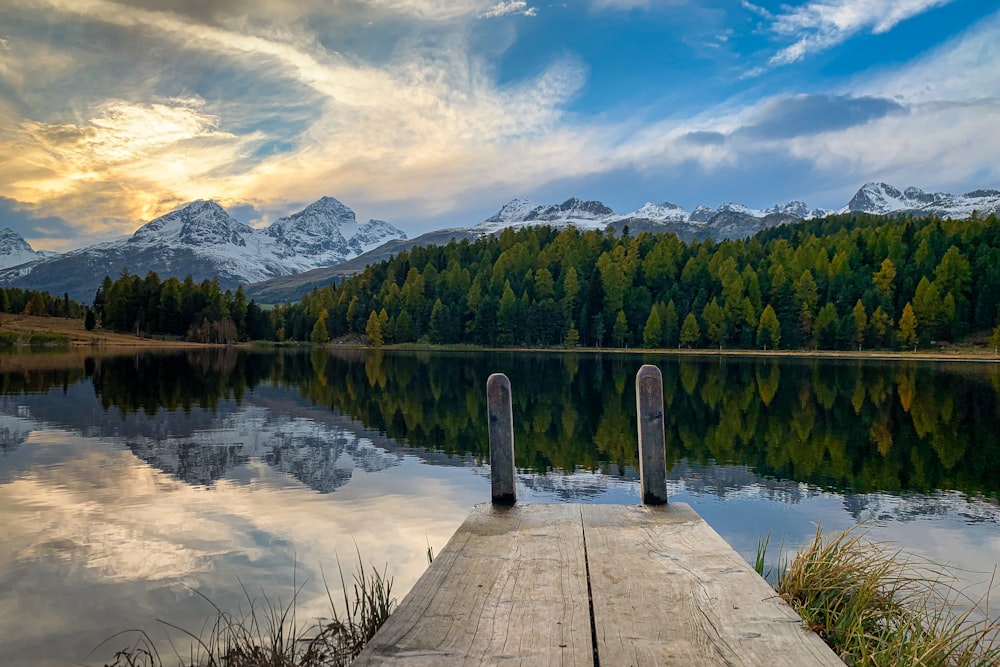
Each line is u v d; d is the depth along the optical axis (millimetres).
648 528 4688
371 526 10594
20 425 21469
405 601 3309
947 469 15594
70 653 6383
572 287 117062
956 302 98000
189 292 138500
